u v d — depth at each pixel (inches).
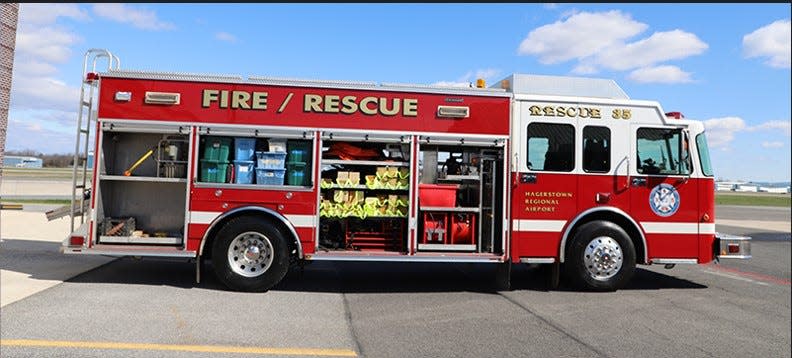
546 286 293.1
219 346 176.4
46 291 239.8
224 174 259.3
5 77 470.0
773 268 386.3
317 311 226.7
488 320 219.6
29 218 560.7
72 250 253.6
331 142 267.0
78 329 186.9
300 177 262.7
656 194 280.2
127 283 265.1
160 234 268.4
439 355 175.2
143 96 256.2
